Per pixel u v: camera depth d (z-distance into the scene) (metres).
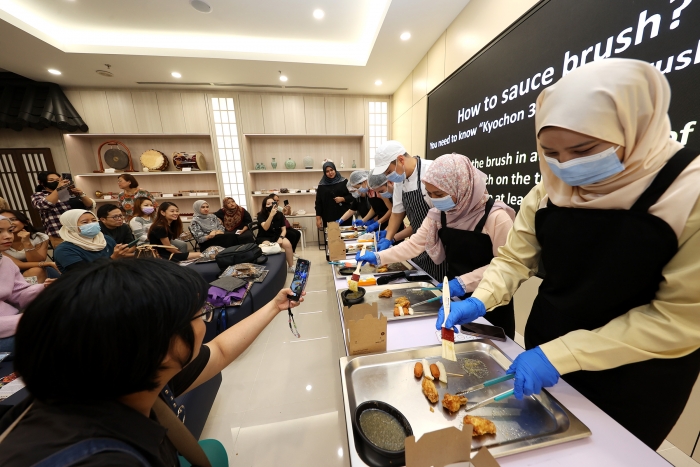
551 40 1.53
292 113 4.54
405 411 0.65
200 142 4.65
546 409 0.63
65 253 1.86
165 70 3.49
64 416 0.32
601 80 0.49
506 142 1.93
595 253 0.63
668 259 0.53
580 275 0.68
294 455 1.21
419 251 1.45
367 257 1.43
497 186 2.05
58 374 0.30
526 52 1.72
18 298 1.56
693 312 0.49
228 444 1.26
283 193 4.86
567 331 0.73
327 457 1.20
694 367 0.61
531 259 0.88
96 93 4.05
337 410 1.45
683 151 0.53
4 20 2.42
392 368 0.79
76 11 2.62
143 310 0.31
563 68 1.46
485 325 0.97
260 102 4.43
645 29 1.08
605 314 0.65
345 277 1.50
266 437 1.30
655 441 0.66
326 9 2.69
